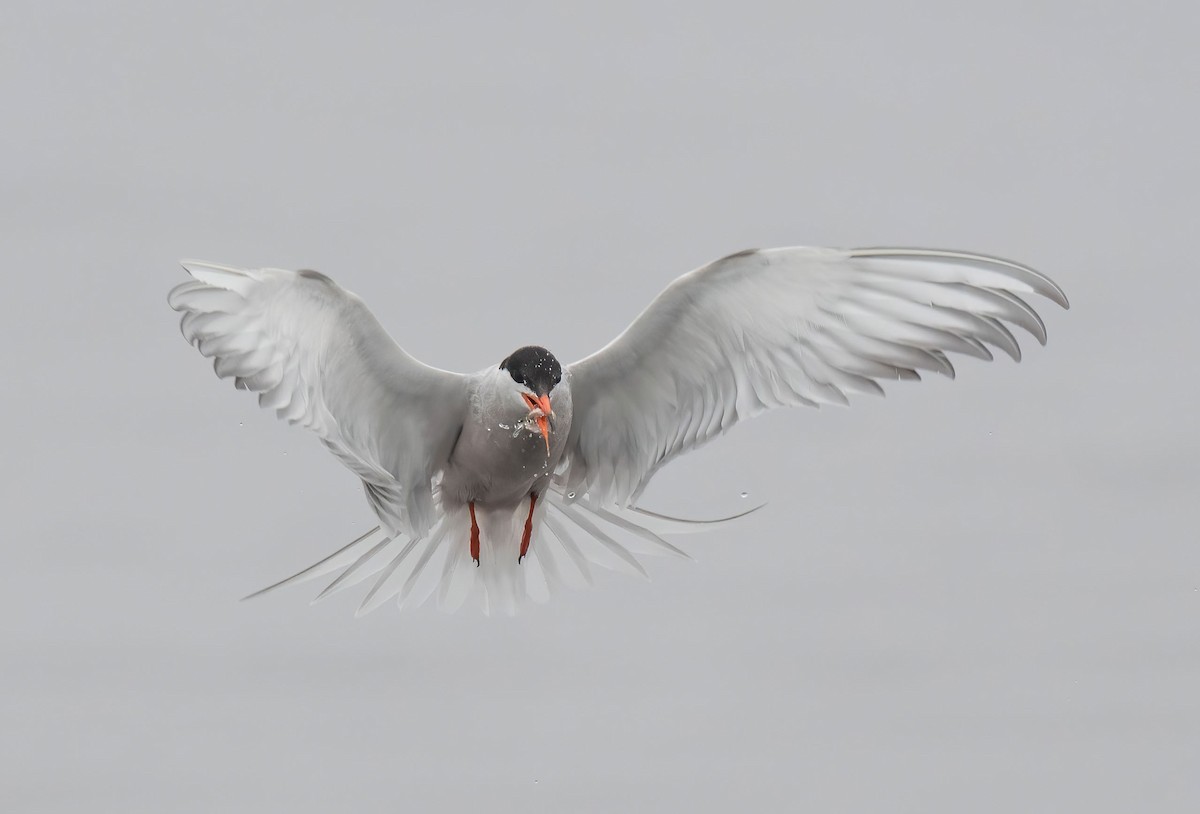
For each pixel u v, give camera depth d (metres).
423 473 11.67
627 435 11.84
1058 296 9.98
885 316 10.62
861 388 10.92
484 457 11.55
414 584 12.34
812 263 10.53
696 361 11.30
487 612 12.39
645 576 12.48
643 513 12.40
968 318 10.39
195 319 9.51
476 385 11.44
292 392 10.14
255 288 9.72
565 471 12.18
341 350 10.59
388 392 11.16
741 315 10.95
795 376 11.02
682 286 10.90
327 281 10.04
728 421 11.34
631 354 11.43
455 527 12.27
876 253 10.34
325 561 12.19
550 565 12.46
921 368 10.73
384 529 11.66
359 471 10.88
